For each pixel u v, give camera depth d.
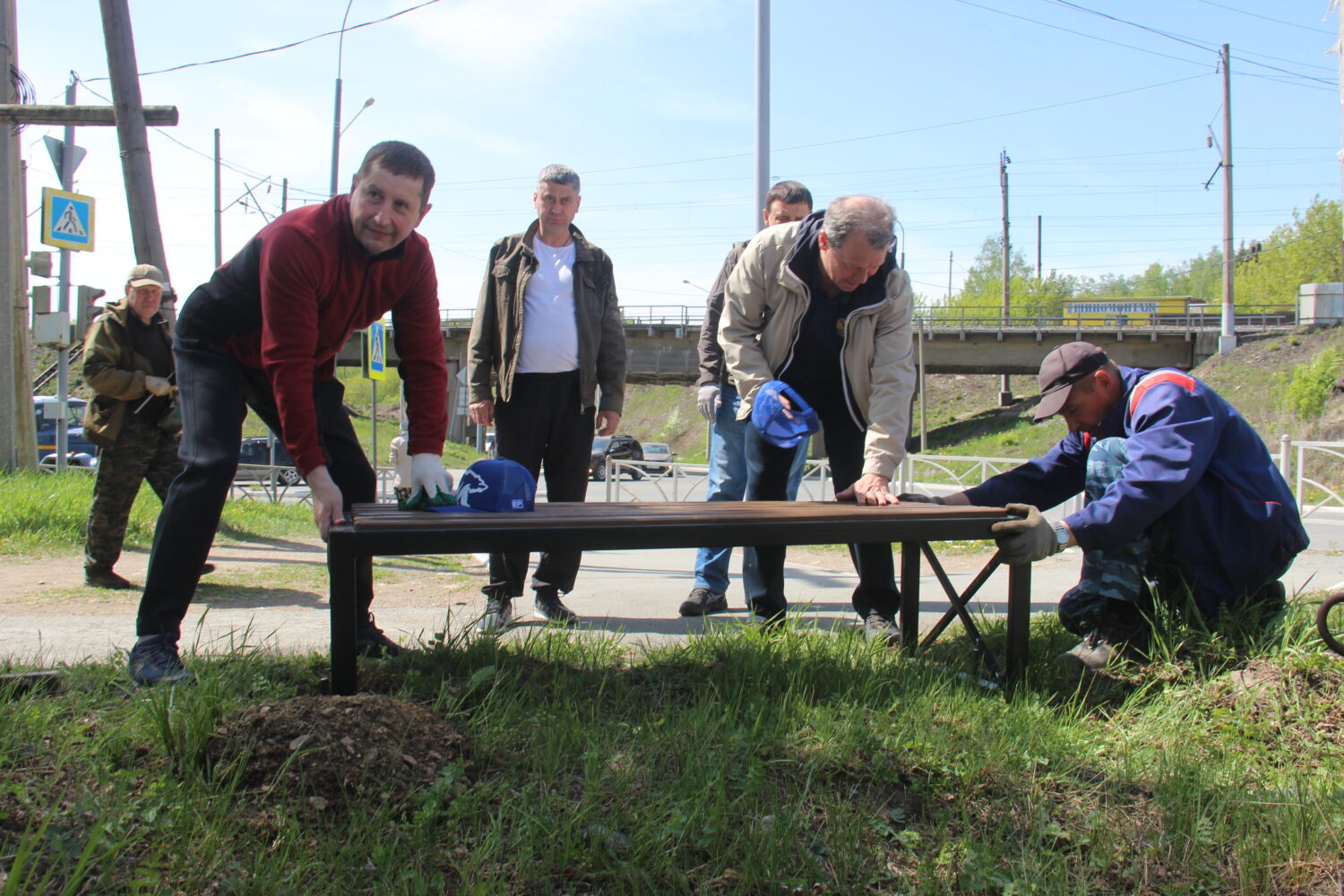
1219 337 44.69
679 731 2.62
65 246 11.29
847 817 2.28
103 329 5.45
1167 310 53.00
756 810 2.28
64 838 1.88
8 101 11.74
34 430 12.59
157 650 2.87
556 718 2.65
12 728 2.27
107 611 4.84
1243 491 3.42
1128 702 3.11
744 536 2.76
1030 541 3.08
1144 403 3.44
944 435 53.09
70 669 2.86
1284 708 2.98
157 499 9.44
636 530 2.64
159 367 5.65
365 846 1.99
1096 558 3.52
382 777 2.20
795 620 3.95
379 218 2.98
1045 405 3.61
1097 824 2.34
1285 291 69.25
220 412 3.04
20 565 6.44
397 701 2.46
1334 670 3.07
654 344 52.44
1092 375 3.55
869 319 3.96
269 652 3.31
